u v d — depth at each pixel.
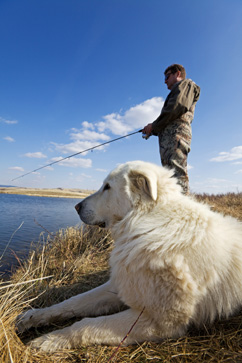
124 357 1.36
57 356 1.39
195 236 1.63
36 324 1.79
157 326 1.51
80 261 3.36
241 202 9.34
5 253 4.85
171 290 1.50
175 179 2.08
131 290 1.63
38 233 7.41
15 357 1.25
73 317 1.91
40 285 2.52
